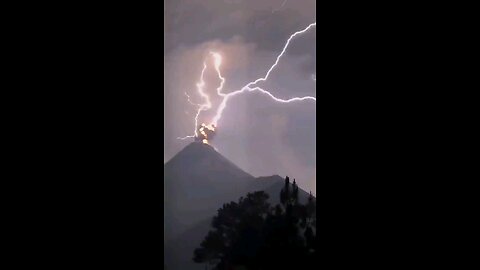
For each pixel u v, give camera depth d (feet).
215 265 382.01
